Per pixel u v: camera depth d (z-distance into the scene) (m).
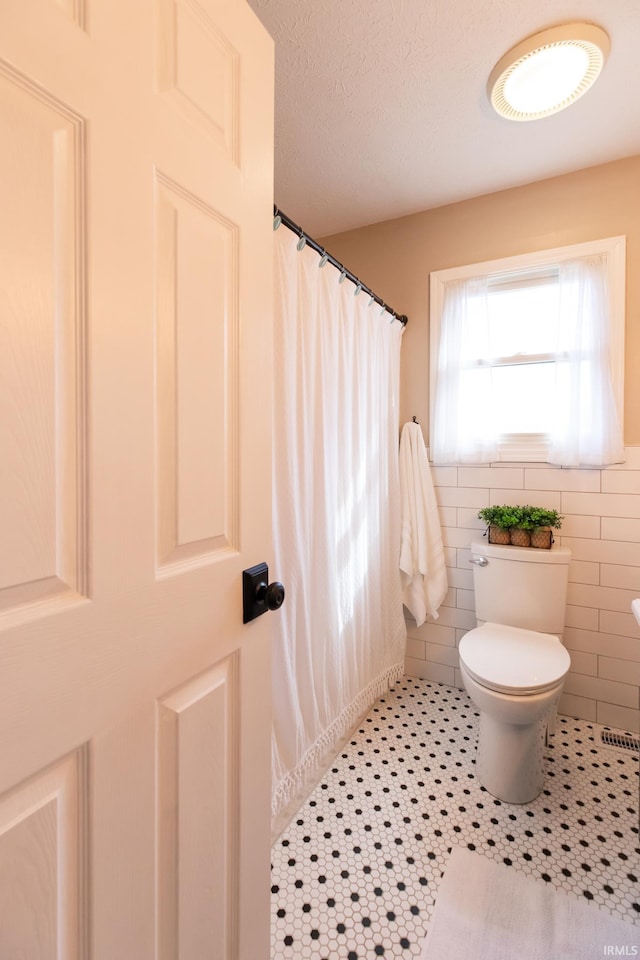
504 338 2.04
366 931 1.04
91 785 0.50
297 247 1.28
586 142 1.62
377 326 1.90
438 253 2.07
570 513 1.85
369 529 1.89
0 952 0.42
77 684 0.48
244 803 0.77
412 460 2.11
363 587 1.84
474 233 1.99
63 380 0.46
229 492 0.72
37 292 0.43
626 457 1.74
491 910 1.08
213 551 0.69
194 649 0.65
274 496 1.24
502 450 1.97
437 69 1.29
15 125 0.41
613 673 1.79
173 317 0.59
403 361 2.19
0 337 0.41
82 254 0.47
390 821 1.34
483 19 1.14
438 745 1.70
